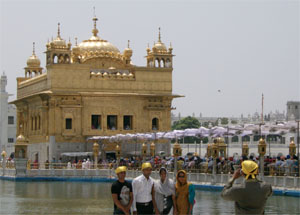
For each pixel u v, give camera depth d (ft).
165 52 245.45
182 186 59.00
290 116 435.53
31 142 253.85
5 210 111.86
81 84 235.40
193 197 58.90
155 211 58.90
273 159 143.74
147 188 59.16
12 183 186.09
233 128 158.30
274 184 126.52
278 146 287.69
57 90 232.32
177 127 489.67
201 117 585.22
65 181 196.95
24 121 265.13
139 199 59.00
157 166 178.40
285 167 131.34
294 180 121.39
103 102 237.86
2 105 370.12
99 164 205.36
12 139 376.68
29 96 246.68
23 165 197.06
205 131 168.14
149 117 242.99
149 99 243.19
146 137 195.62
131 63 255.09
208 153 177.47
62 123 233.14
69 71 234.17
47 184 182.09
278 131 150.92
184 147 327.67
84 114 235.81
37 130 246.88
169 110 245.65
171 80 245.24
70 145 233.76
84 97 235.61
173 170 169.58
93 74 236.84
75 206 118.32
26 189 160.35
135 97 241.35
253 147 290.76
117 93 238.27
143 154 188.24
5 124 369.91
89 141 235.81
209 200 120.78
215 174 144.15
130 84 240.94
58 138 232.53
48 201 128.06
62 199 132.26
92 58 244.83
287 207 104.99
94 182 193.16
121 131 239.71
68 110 233.55
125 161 203.41
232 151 299.38
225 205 111.96
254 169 47.09
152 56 245.04
